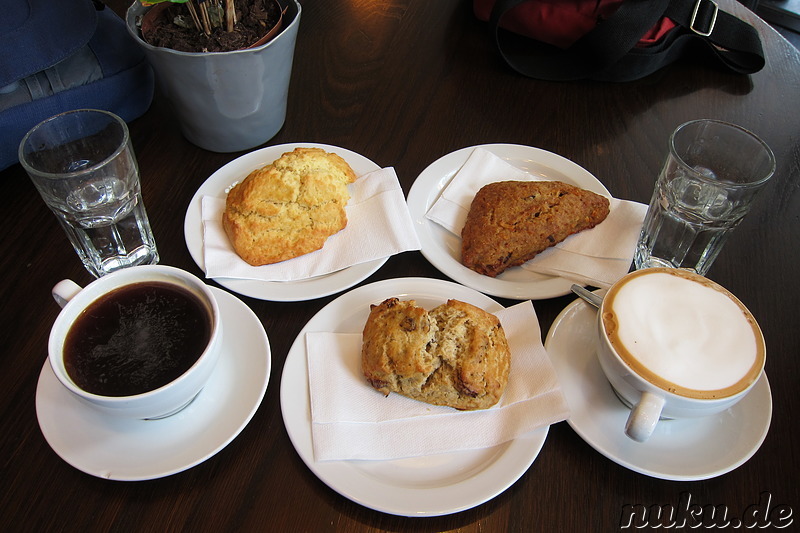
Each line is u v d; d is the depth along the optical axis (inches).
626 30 26.5
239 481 16.8
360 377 18.2
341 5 32.2
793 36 52.2
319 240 21.2
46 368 17.7
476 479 16.3
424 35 30.8
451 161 24.5
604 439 17.1
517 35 30.6
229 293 19.7
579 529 16.4
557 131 26.8
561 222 21.6
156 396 15.4
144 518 16.1
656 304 17.6
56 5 22.6
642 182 25.0
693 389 15.9
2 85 21.6
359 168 23.8
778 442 17.9
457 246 22.6
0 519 16.0
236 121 24.0
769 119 27.6
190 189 23.8
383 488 16.1
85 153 21.5
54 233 22.1
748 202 20.2
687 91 28.9
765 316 20.7
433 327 18.1
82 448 16.5
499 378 17.6
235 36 22.5
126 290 17.6
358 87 28.1
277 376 18.8
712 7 28.3
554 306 20.8
